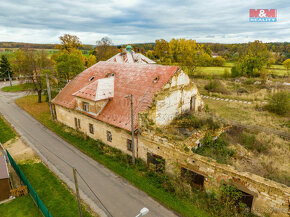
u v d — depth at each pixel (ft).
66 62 110.73
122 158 63.82
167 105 66.69
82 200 48.60
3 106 124.67
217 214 42.47
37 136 83.51
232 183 42.29
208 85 150.92
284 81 180.14
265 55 249.14
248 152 60.44
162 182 53.11
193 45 262.47
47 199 48.85
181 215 43.62
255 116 94.02
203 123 69.87
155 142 55.16
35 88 127.75
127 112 66.13
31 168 61.62
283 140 70.74
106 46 262.26
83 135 79.61
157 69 74.13
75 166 62.59
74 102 83.35
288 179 48.70
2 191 48.42
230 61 375.45
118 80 79.92
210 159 45.55
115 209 45.80
